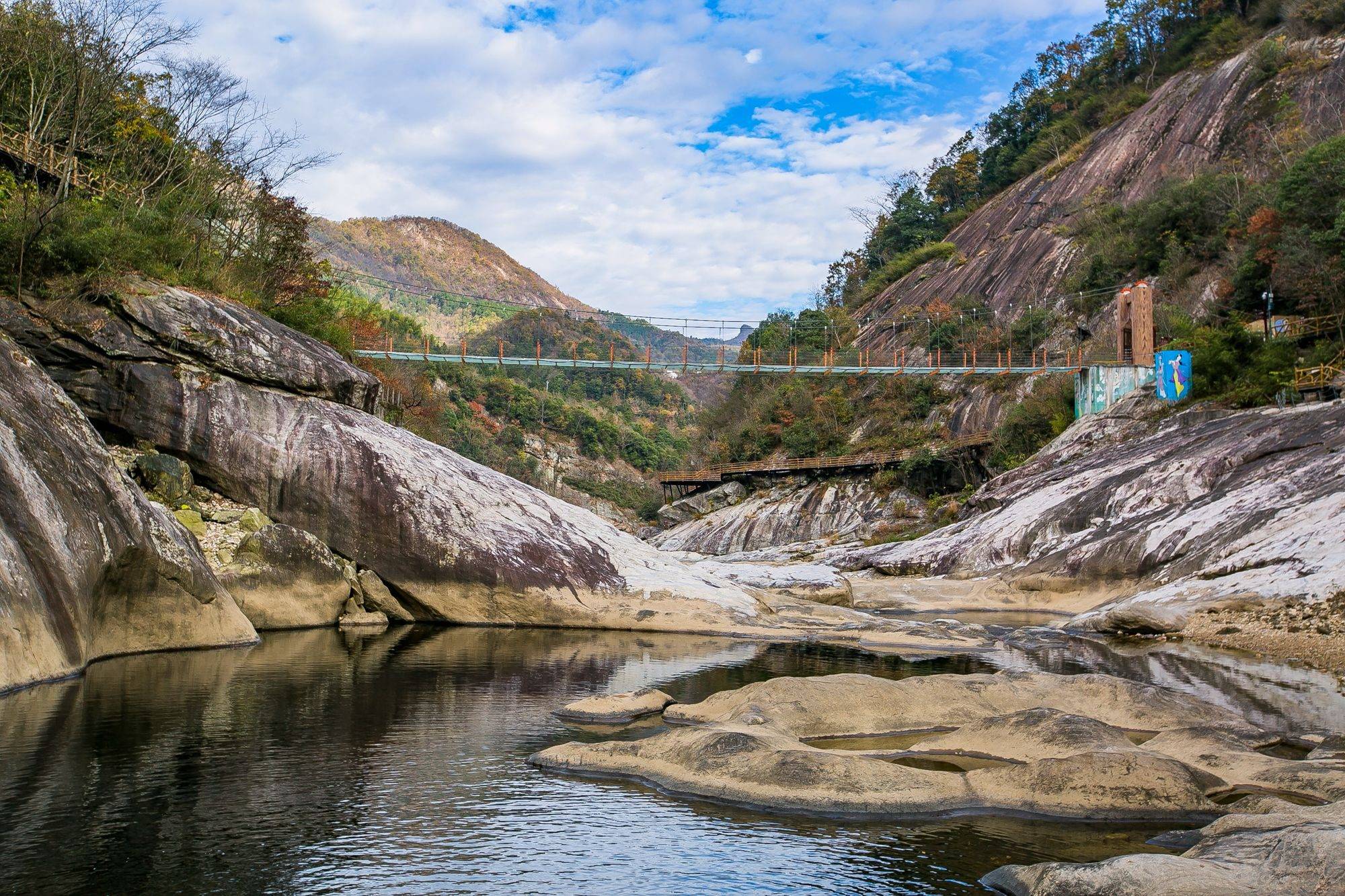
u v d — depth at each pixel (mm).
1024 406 63250
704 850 8297
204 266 27156
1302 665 18641
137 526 17047
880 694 13031
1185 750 10922
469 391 123812
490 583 24047
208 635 18516
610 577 25062
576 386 149875
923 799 9422
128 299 22750
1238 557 26391
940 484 66312
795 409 86938
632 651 20203
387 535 23812
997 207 106562
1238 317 50031
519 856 8086
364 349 50719
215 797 9281
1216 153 79875
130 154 30109
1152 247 71938
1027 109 117750
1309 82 75750
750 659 19312
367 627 22922
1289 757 11414
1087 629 25344
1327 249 45156
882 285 115750
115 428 22672
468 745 11570
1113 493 35656
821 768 9727
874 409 82938
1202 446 36062
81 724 11805
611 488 121000
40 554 14484
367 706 13562
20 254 22031
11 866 7445
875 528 60844
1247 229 54406
